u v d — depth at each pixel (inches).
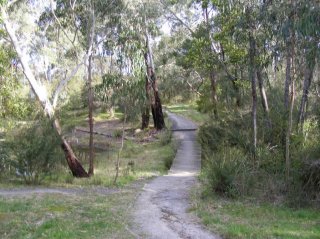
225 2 681.0
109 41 778.8
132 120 1300.4
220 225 365.4
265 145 648.4
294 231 342.0
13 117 792.9
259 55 612.4
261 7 545.3
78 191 577.0
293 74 540.4
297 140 587.2
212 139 864.3
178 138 1216.8
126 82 700.7
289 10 441.4
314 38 438.6
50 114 702.5
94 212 424.8
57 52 1314.0
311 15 401.7
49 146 653.3
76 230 349.4
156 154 1028.5
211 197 505.4
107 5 773.9
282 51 553.6
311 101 708.0
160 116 1405.0
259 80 747.4
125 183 649.0
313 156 517.3
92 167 726.5
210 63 872.3
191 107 2172.7
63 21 879.7
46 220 384.2
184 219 398.9
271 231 339.3
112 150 1105.4
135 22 834.2
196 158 903.7
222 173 509.7
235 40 668.7
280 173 555.2
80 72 1617.9
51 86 1448.1
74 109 1899.6
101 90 738.2
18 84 832.9
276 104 812.6
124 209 446.0
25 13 1042.7
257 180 533.0
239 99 981.2
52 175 691.4
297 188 487.2
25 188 590.6
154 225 373.7
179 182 653.9
